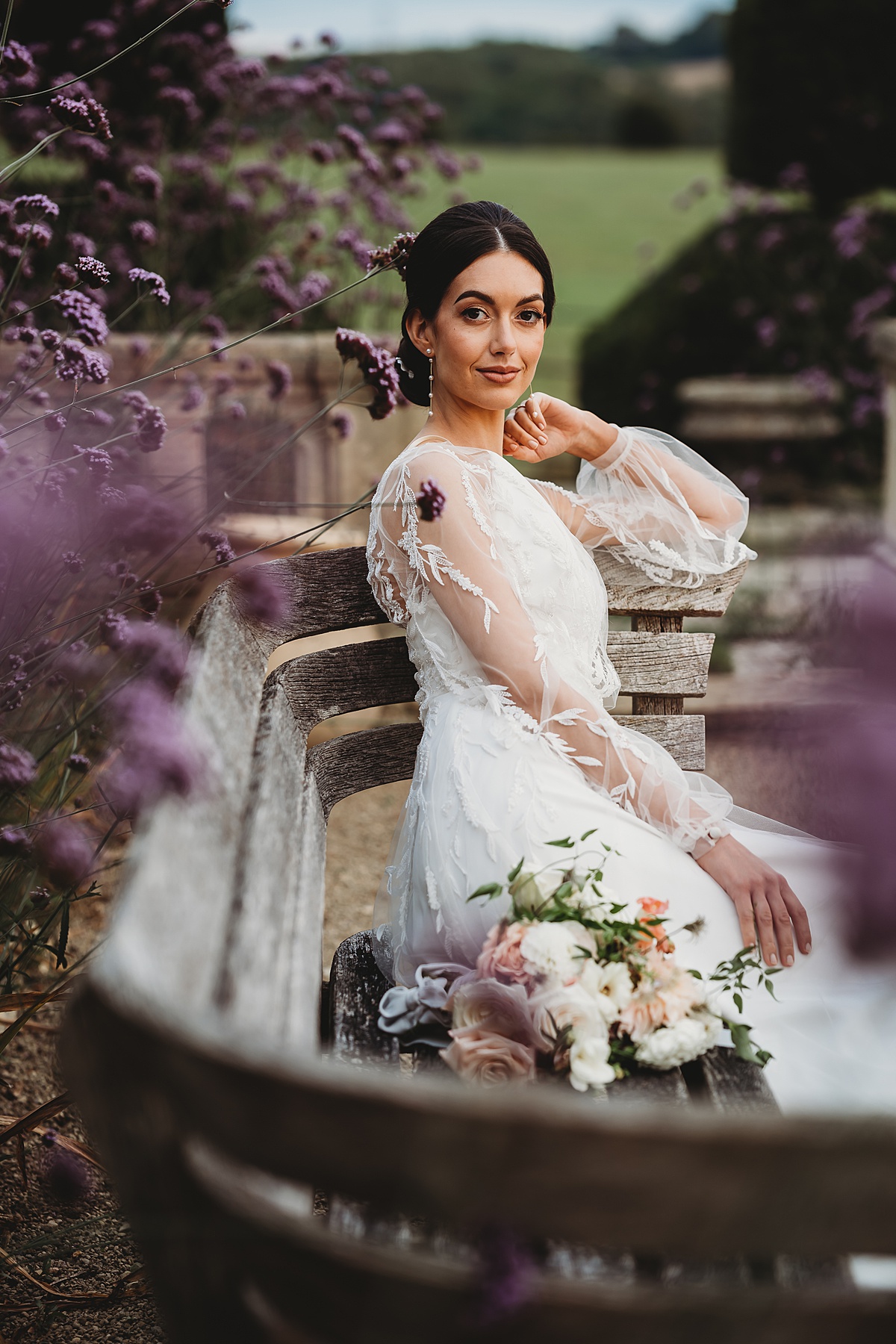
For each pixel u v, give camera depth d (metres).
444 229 1.88
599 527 2.06
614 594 2.08
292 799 1.56
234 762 1.36
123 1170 0.92
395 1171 0.84
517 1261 0.86
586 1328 0.87
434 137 5.10
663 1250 0.85
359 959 1.85
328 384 3.90
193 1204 0.92
